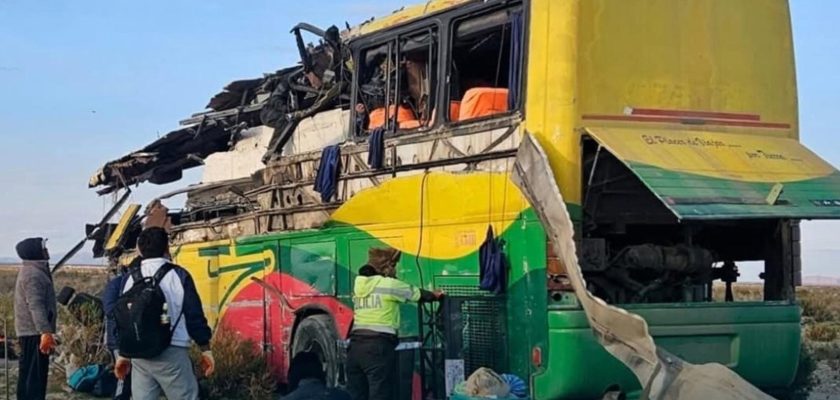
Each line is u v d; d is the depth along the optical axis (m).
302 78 13.27
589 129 8.56
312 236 11.57
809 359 12.86
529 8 8.77
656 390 6.99
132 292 7.96
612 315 7.24
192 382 8.20
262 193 12.77
